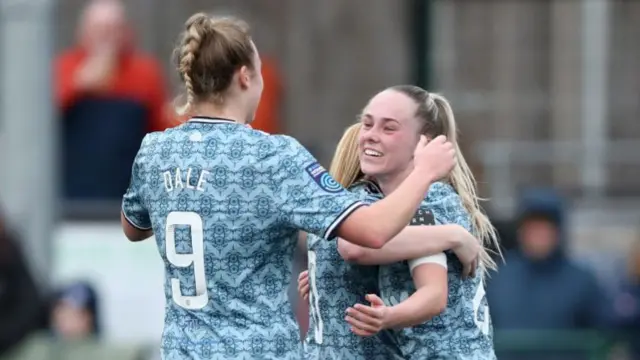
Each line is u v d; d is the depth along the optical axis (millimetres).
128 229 18000
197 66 16891
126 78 38281
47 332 32531
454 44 42312
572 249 39438
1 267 30609
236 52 16891
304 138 41688
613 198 42062
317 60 42031
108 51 38219
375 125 17531
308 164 16719
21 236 33969
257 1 42281
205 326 16578
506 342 31609
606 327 31906
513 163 42188
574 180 42344
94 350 30844
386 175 17609
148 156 17203
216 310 16609
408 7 40250
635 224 41062
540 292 32188
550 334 31625
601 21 43000
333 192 16500
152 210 17141
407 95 17625
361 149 17672
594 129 42750
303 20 42094
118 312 35094
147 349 31844
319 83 41938
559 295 32062
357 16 42094
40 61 34188
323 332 17906
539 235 32156
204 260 16641
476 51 42344
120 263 35438
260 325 16547
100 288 35281
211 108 17031
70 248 35719
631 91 43031
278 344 16547
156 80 38688
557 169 42375
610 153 42406
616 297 32156
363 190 17922
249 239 16641
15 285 30672
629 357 31766
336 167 18375
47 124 34375
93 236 35812
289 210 16547
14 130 34188
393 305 17328
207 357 16438
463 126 42281
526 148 42312
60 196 37500
